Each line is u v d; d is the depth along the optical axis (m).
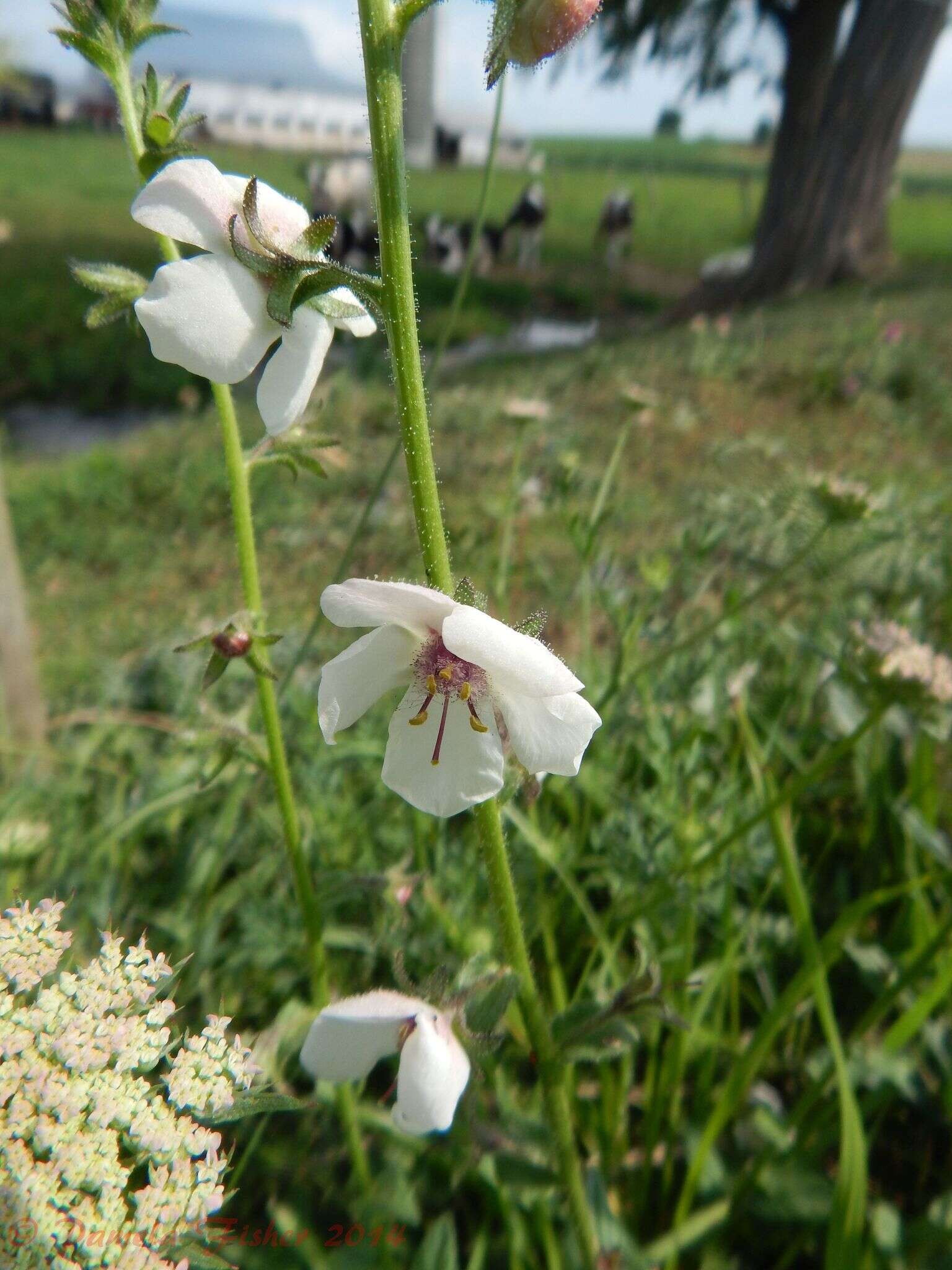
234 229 1.27
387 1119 1.96
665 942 2.31
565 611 3.74
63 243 17.92
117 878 2.58
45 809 2.94
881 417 7.46
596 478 5.32
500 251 20.58
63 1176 1.09
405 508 6.09
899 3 14.79
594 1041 1.55
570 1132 1.63
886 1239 1.85
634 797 2.60
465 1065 1.36
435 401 8.38
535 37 1.17
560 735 1.31
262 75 59.22
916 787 2.65
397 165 1.24
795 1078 2.25
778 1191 1.93
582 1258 1.71
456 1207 1.98
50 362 12.22
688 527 3.41
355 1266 1.74
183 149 1.41
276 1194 1.94
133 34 1.43
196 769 2.82
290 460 1.63
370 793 2.87
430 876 2.34
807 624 3.47
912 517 4.00
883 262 16.34
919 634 3.13
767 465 4.24
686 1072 2.25
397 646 1.36
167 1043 1.23
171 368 12.22
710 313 16.06
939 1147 2.18
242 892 2.48
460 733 1.34
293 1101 1.20
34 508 7.27
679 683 2.88
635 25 14.89
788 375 8.28
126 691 3.68
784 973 2.45
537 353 12.73
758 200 29.50
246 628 1.56
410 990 1.44
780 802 2.05
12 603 3.60
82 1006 1.18
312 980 1.84
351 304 1.38
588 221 26.61
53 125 42.53
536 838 2.21
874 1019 2.05
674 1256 1.85
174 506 7.00
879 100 15.39
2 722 3.39
